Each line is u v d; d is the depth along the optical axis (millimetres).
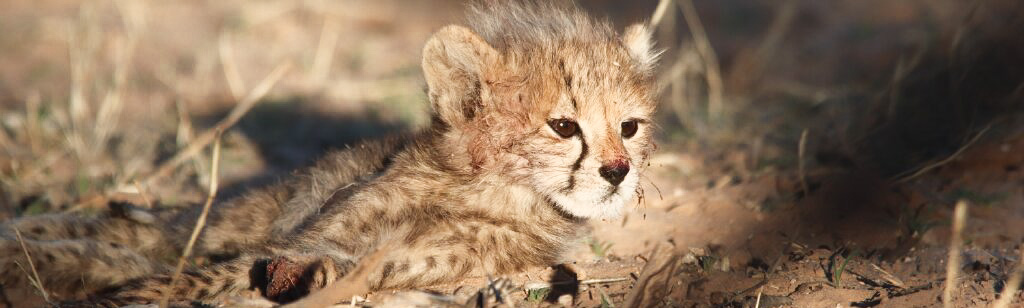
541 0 10117
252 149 14180
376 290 8016
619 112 8539
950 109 12820
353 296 7676
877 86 15344
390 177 8727
